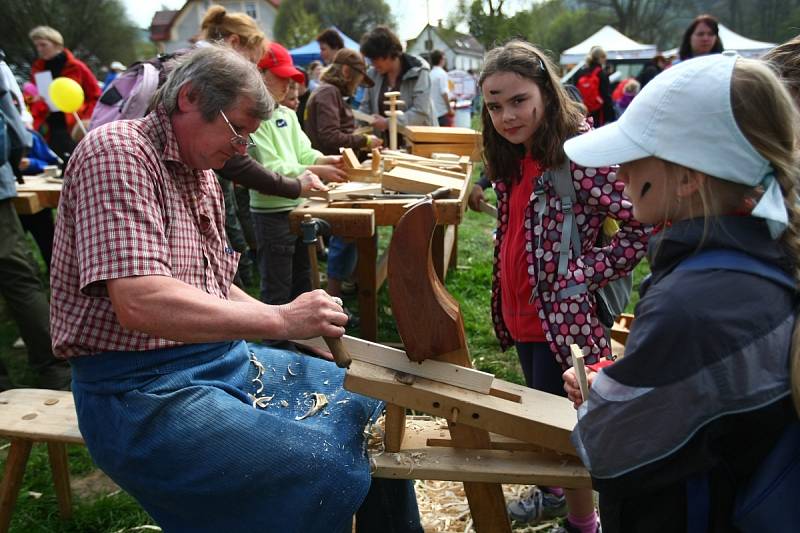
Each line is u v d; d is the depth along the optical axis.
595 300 2.10
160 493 1.63
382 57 5.37
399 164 3.59
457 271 5.27
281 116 3.31
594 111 8.29
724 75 1.06
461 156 4.41
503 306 2.29
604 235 2.21
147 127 1.64
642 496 1.21
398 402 1.62
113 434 1.63
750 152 1.05
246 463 1.56
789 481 1.09
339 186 3.20
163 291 1.47
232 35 2.97
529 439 1.58
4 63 3.73
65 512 2.48
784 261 1.10
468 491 1.74
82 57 32.69
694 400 1.06
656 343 1.07
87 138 1.58
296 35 35.75
